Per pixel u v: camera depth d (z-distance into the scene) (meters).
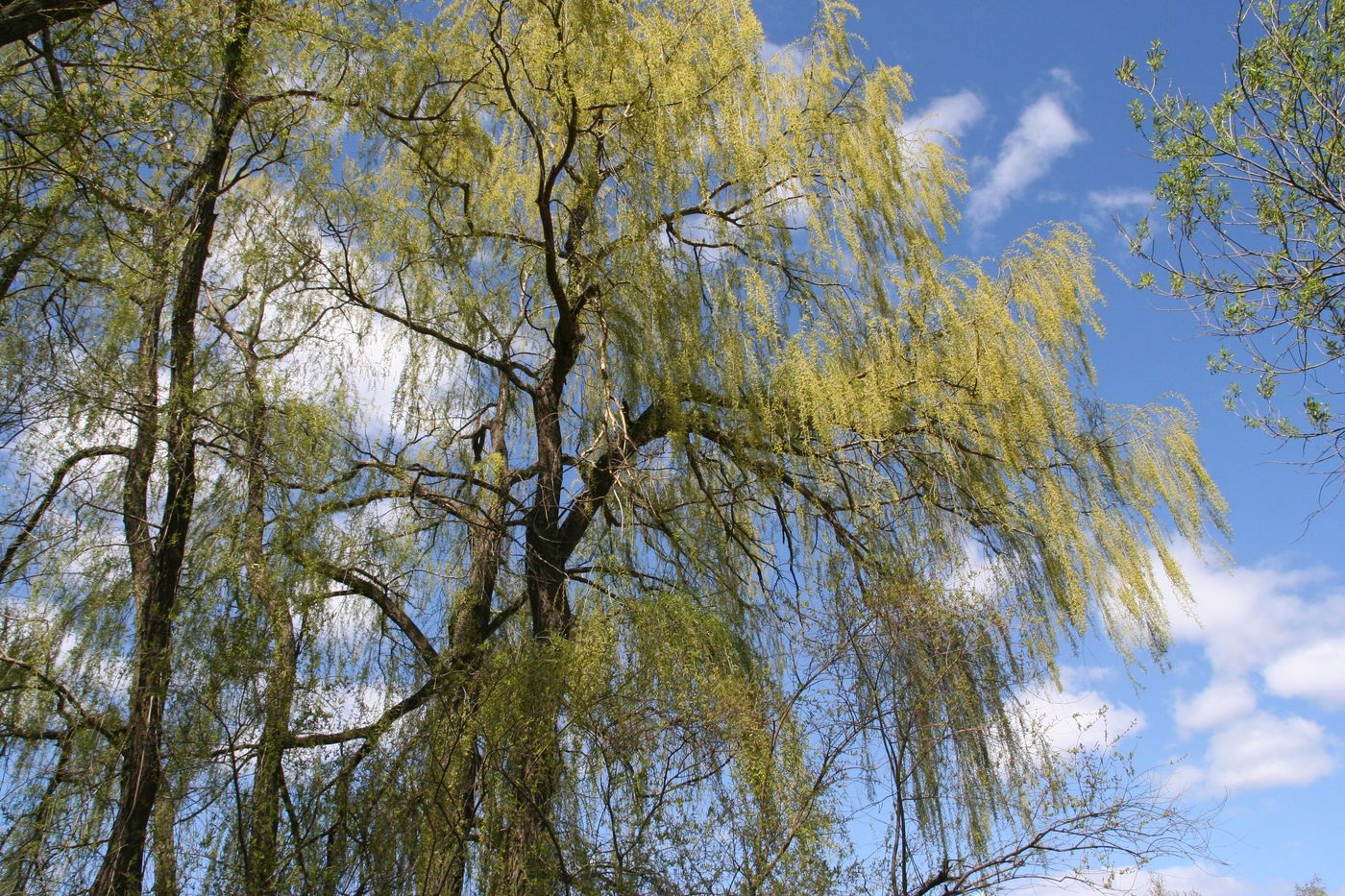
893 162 6.92
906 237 6.80
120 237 4.38
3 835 4.12
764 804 4.29
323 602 5.06
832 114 6.99
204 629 4.64
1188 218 4.80
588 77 5.91
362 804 4.50
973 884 4.18
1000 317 6.15
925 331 6.32
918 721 4.69
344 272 6.06
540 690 4.57
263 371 5.28
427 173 6.43
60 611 4.57
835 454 6.23
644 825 4.27
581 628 4.96
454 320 6.80
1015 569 6.00
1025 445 6.10
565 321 6.38
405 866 4.31
